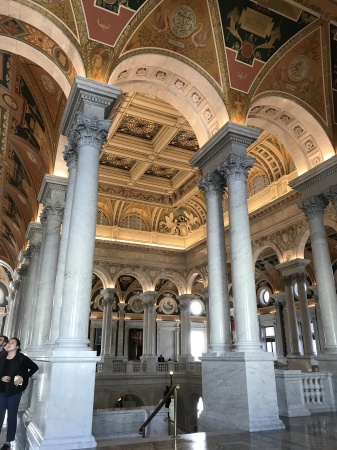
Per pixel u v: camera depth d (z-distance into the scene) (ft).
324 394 29.91
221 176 32.07
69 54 26.94
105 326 71.87
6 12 25.57
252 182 62.64
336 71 35.70
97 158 24.14
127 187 68.03
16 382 17.34
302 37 32.60
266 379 23.81
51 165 38.78
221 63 31.19
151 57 29.89
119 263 75.46
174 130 50.47
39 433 18.75
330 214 47.52
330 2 29.81
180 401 70.13
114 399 66.39
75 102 25.61
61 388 18.60
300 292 53.88
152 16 28.07
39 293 35.81
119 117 47.88
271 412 23.04
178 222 82.69
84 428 18.42
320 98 36.29
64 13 25.73
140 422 27.37
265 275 89.45
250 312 25.64
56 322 25.39
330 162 34.50
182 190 69.77
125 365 70.18
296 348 54.85
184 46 30.60
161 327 104.94
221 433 20.86
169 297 108.37
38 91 36.14
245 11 29.89
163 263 79.36
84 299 21.01
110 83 26.94
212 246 30.68
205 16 29.84
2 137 44.93
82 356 19.39
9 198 60.95
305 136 38.04
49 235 36.86
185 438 19.48
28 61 33.06
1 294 105.91
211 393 26.71
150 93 34.01
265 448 16.96
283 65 33.50
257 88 33.01
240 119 31.68
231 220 28.19
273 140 53.36
